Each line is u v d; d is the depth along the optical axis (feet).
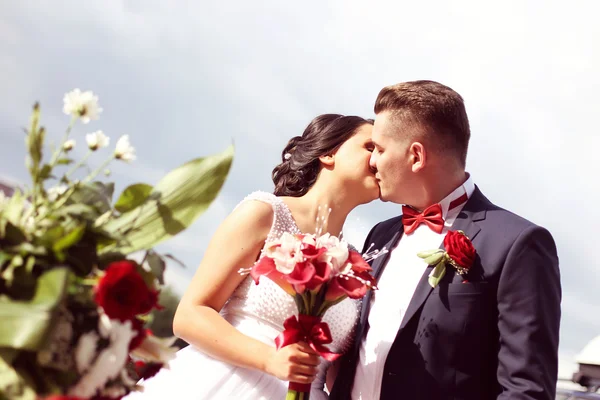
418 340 7.13
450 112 7.66
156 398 7.46
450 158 7.72
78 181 4.70
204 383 7.48
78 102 4.73
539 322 6.75
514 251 7.02
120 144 4.85
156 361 4.80
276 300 7.75
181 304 7.63
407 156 7.72
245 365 7.10
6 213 4.42
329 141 8.48
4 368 3.94
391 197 7.99
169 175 4.83
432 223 7.67
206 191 4.70
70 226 4.49
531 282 6.89
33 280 4.03
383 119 7.87
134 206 4.77
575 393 11.57
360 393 7.48
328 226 8.43
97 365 4.16
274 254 6.43
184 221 4.66
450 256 7.15
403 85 7.92
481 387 6.98
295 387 6.62
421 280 7.35
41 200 4.55
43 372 4.08
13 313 3.78
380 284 7.86
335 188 8.42
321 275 6.33
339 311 7.88
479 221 7.50
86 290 4.39
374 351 7.44
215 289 7.64
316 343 6.56
